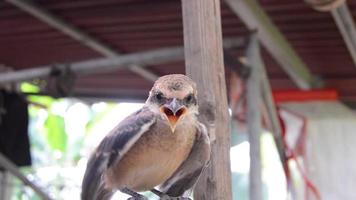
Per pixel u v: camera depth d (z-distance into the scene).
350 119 1.06
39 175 1.92
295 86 1.33
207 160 0.50
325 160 1.05
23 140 1.22
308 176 1.05
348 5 0.90
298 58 1.14
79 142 2.06
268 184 2.05
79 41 1.16
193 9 0.52
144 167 0.49
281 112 1.08
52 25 1.07
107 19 1.03
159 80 0.50
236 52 1.06
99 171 0.48
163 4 0.95
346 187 1.03
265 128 1.00
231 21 1.00
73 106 1.91
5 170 1.21
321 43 1.08
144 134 0.48
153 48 1.17
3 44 1.22
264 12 0.93
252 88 0.86
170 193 0.51
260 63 0.88
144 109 0.50
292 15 0.97
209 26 0.52
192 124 0.49
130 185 0.50
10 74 1.04
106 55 1.21
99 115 2.12
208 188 0.51
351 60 1.14
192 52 0.52
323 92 1.08
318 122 1.06
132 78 1.34
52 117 1.85
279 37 1.00
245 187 1.46
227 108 0.52
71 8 1.00
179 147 0.49
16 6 1.00
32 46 1.22
